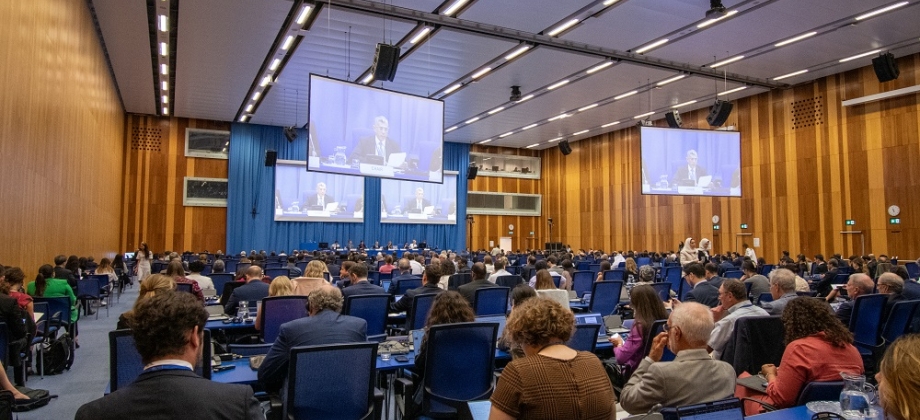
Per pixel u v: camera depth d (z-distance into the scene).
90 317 10.63
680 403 2.53
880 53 14.48
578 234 27.16
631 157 23.98
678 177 15.59
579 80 16.84
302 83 17.19
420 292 6.21
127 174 21.73
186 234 22.47
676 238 21.80
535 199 29.73
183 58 14.86
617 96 18.75
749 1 11.25
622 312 7.64
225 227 23.14
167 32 13.27
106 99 15.77
